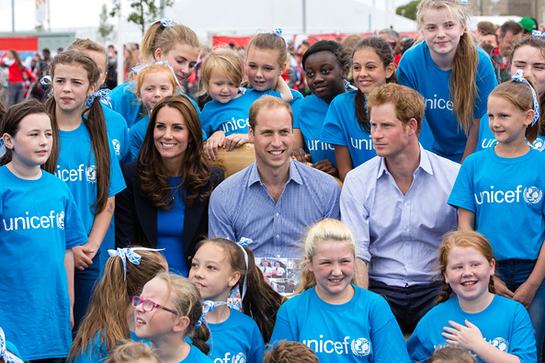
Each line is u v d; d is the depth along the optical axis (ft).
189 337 10.82
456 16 15.06
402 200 13.34
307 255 11.55
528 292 12.31
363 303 11.49
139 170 14.24
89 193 13.88
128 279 11.41
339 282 11.30
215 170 14.85
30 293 12.03
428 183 13.32
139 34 51.72
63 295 12.40
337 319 11.35
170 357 10.06
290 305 11.73
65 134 13.85
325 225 11.47
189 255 13.97
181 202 14.23
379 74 15.42
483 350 10.82
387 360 11.16
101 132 14.16
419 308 13.12
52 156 13.52
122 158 15.35
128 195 14.44
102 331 11.08
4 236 12.01
